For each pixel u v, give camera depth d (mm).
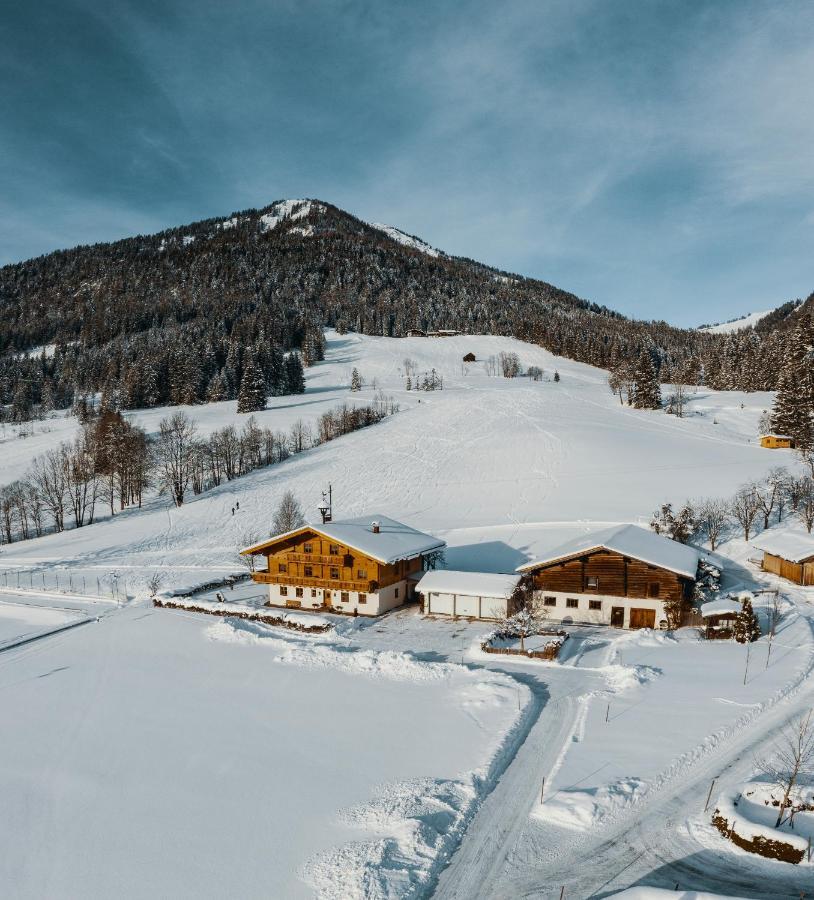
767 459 91875
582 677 35531
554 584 47094
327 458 113188
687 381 199250
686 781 23672
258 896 19141
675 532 61094
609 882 18734
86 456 114562
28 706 35250
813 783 22625
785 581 53594
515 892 18516
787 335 174000
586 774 24484
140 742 30062
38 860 21688
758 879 18531
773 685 31547
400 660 38219
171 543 78688
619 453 98938
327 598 51594
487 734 28562
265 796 24766
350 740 28984
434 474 98062
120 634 48062
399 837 21094
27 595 62031
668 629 43844
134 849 21984
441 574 50906
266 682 36844
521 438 112562
